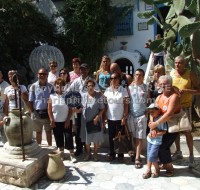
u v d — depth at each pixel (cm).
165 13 1220
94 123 589
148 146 533
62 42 1288
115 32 1284
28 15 1193
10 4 1139
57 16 1309
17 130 530
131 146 585
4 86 643
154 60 923
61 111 598
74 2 1259
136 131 574
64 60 1227
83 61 1279
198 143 618
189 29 522
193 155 583
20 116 513
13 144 544
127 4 1252
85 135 602
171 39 613
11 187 514
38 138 636
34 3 1358
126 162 602
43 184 522
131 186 506
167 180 523
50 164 531
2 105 636
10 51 1155
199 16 562
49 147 588
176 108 502
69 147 607
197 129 684
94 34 1245
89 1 1220
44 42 1275
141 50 1262
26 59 1253
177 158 605
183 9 599
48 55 1112
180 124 510
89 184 516
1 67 1125
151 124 514
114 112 581
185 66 552
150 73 935
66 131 608
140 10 1237
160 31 1230
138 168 572
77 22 1245
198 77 575
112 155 610
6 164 520
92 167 583
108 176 544
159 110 514
